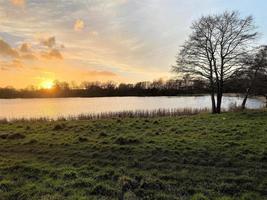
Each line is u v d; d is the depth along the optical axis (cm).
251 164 1065
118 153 1275
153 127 1919
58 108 5831
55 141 1581
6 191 866
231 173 980
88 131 1859
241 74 3203
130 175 982
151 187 874
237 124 1866
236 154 1173
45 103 8188
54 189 870
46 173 1028
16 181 952
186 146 1337
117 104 6969
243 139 1447
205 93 3416
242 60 3195
